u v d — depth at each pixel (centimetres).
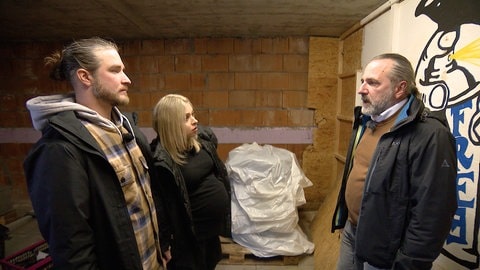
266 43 304
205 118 318
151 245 112
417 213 101
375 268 125
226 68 310
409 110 113
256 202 225
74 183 84
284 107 312
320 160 316
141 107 322
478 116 117
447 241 130
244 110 314
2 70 323
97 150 90
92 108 100
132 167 108
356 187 139
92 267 88
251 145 274
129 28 271
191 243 150
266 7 214
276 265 226
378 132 133
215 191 165
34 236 273
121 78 101
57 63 98
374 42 217
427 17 149
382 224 112
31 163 86
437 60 141
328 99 307
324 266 209
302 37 301
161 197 139
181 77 315
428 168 100
